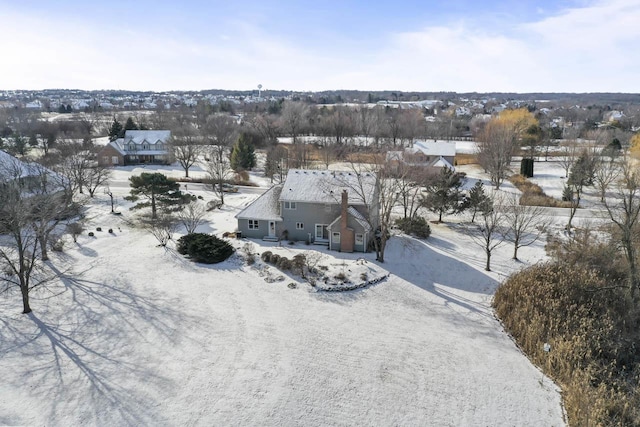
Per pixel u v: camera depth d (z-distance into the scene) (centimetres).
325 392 2217
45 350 2467
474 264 3953
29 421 1955
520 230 4253
